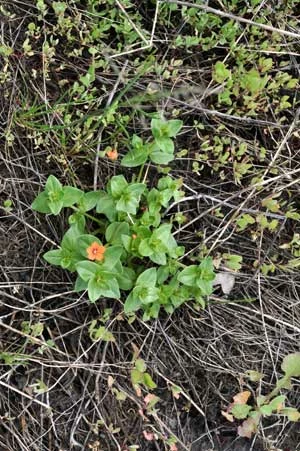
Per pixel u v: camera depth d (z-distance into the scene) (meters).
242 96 0.56
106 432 0.55
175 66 0.56
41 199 0.52
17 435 0.54
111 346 0.55
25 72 0.55
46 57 0.54
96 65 0.55
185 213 0.56
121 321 0.55
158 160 0.53
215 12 0.53
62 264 0.52
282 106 0.56
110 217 0.53
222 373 0.56
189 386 0.56
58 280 0.55
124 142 0.55
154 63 0.56
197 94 0.56
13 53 0.55
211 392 0.56
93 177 0.56
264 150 0.56
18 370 0.54
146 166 0.56
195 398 0.56
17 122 0.54
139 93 0.56
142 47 0.53
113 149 0.55
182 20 0.56
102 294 0.51
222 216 0.56
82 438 0.54
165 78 0.56
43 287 0.55
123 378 0.55
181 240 0.56
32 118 0.54
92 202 0.53
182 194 0.55
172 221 0.56
